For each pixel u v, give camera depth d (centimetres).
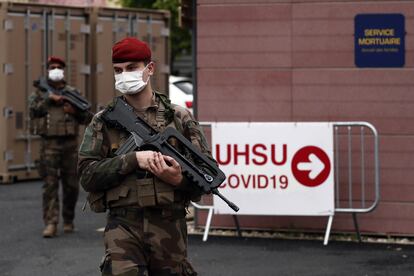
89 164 812
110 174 800
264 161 1431
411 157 1450
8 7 2195
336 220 1480
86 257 1351
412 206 1452
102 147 823
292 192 1426
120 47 812
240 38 1502
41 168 1516
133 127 816
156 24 2628
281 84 1492
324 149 1413
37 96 1516
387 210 1461
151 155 789
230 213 1451
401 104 1451
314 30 1476
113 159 802
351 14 1462
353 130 1460
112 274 795
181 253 816
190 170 813
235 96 1509
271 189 1434
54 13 2305
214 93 1516
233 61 1508
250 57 1500
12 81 2216
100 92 2442
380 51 1455
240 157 1439
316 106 1481
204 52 1516
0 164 2212
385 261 1298
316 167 1417
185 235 826
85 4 2634
